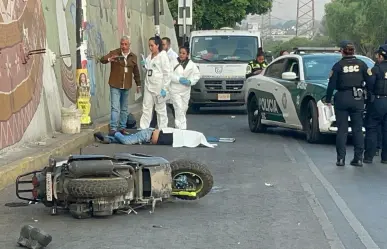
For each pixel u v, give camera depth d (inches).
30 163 397.4
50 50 542.6
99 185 284.8
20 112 451.2
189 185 331.3
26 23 480.4
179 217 305.6
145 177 307.4
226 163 457.7
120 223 293.3
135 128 610.9
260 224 295.4
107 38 778.2
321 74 583.2
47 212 310.7
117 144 542.9
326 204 338.3
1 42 421.1
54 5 572.4
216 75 864.3
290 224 296.2
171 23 1423.5
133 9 981.8
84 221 295.4
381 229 291.6
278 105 611.5
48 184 293.1
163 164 312.5
